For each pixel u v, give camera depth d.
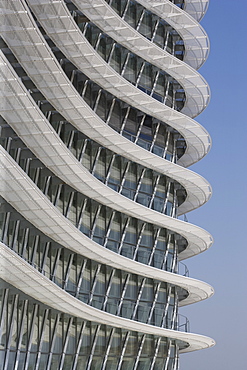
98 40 40.16
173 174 44.88
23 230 32.41
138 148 40.81
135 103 41.88
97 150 39.91
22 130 29.92
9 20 26.42
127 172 42.25
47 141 31.08
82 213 38.44
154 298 43.50
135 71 43.31
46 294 32.53
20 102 27.27
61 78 31.77
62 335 36.56
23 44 28.50
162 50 42.81
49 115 36.12
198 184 46.78
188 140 47.34
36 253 34.19
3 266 28.20
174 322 44.84
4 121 29.84
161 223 43.84
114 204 40.25
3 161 25.98
